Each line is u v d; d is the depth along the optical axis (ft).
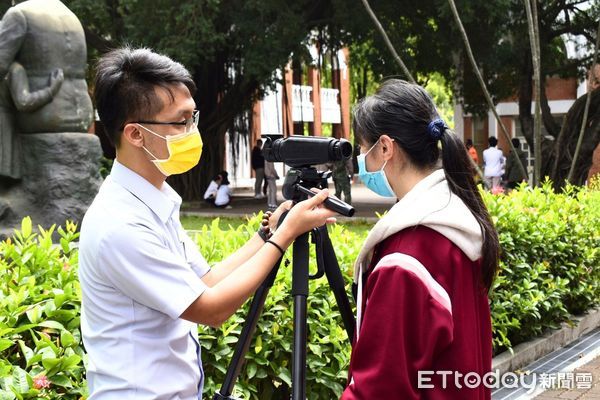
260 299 7.32
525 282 17.34
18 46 22.93
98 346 6.23
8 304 8.55
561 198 21.75
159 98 6.33
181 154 6.44
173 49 47.88
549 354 18.24
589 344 19.39
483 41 52.54
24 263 10.01
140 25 48.67
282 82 58.34
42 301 8.92
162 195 6.52
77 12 50.39
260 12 50.55
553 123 53.52
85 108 24.25
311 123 96.07
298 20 50.37
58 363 7.90
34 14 23.17
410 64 51.67
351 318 7.51
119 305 6.16
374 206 58.85
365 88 68.80
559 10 52.54
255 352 10.00
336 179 49.37
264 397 10.71
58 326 8.36
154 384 6.14
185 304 6.08
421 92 6.66
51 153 23.25
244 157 72.43
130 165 6.50
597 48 28.12
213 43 51.65
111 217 6.17
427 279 6.02
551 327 18.93
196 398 6.64
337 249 12.87
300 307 7.01
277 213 7.54
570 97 79.66
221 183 59.41
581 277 20.89
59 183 23.20
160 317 6.23
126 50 6.57
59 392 8.20
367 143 6.72
